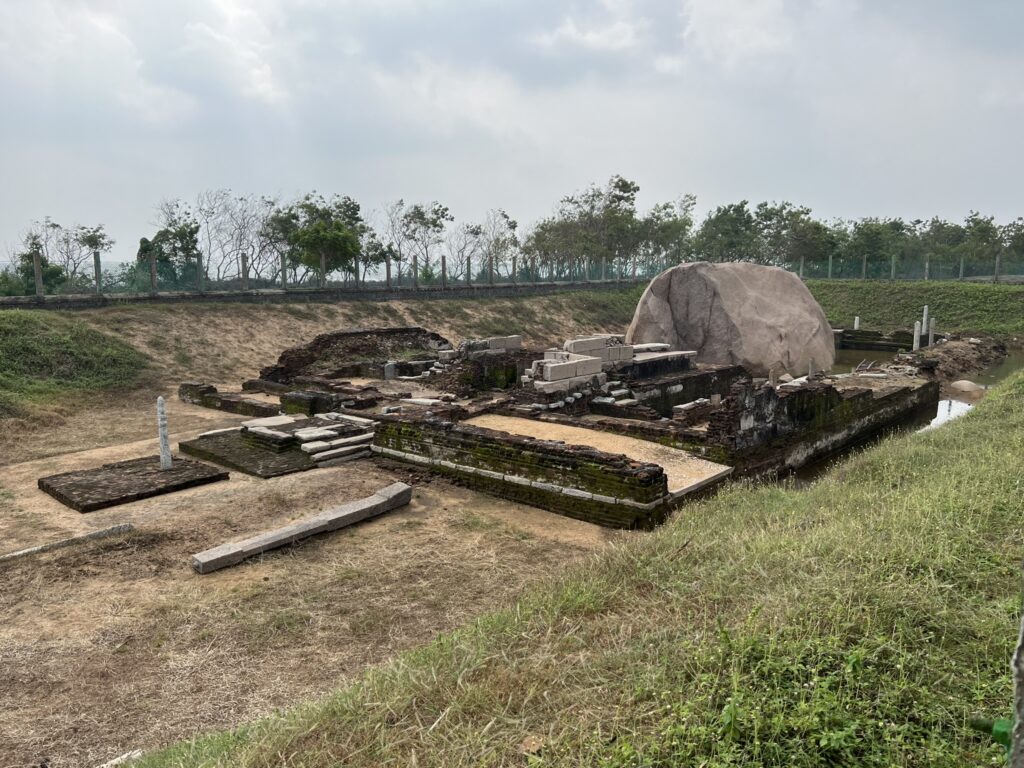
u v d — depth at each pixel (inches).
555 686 148.2
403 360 788.6
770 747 115.1
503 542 316.8
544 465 369.1
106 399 642.2
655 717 130.6
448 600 254.7
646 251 2113.7
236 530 319.6
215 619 239.1
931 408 737.0
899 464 370.9
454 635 189.9
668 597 193.2
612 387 639.1
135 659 214.7
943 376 881.5
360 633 230.2
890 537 203.9
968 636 147.8
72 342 707.4
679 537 251.8
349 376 731.4
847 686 129.3
